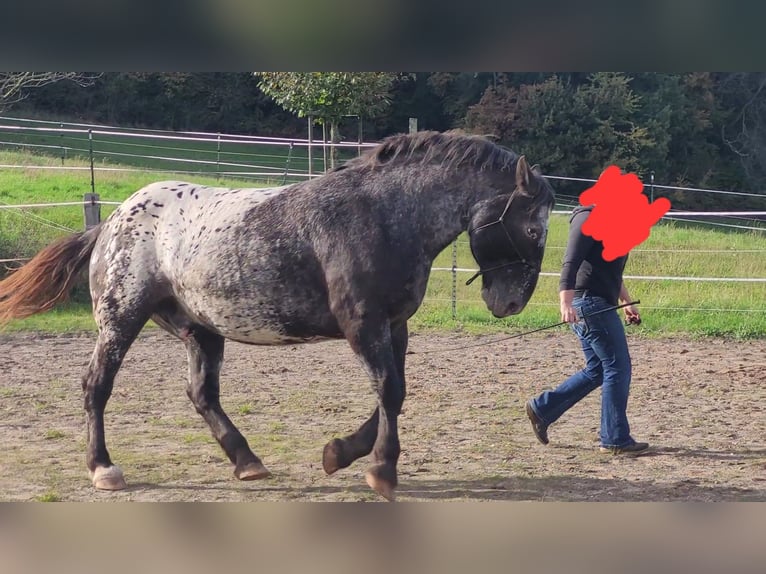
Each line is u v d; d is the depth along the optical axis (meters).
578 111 28.66
